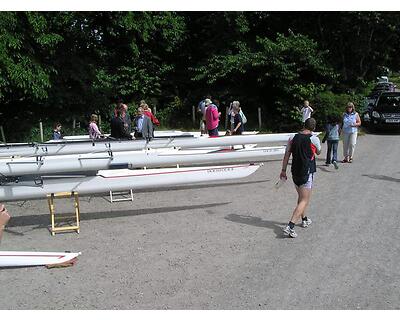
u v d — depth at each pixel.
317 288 4.25
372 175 9.13
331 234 5.71
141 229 6.15
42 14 14.84
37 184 6.23
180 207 7.18
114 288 4.40
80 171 6.70
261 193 7.93
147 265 4.91
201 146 9.27
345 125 10.40
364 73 19.89
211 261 4.95
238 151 9.30
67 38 17.30
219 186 8.59
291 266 4.75
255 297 4.12
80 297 4.25
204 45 20.03
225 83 20.12
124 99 20.69
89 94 18.67
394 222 6.13
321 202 7.22
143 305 4.04
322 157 11.33
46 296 4.30
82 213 7.04
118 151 8.74
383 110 16.02
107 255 5.25
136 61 20.52
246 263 4.86
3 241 5.86
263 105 19.64
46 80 14.48
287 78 17.14
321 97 16.59
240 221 6.34
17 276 4.78
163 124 20.55
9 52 13.65
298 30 19.50
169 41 20.36
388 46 19.23
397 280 4.39
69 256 5.11
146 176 6.81
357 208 6.83
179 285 4.40
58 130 13.61
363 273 4.55
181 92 21.92
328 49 19.02
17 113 17.47
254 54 17.89
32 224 6.57
